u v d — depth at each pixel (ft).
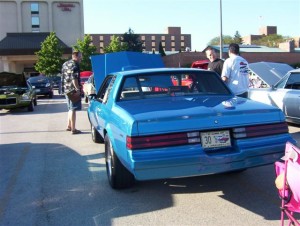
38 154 25.36
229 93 18.95
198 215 14.16
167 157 13.34
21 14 222.89
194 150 13.60
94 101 23.85
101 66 37.19
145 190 17.08
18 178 19.72
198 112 14.26
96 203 15.74
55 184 18.53
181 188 17.22
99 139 28.07
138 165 13.26
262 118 14.69
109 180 17.70
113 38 219.61
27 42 188.65
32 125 39.78
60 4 224.53
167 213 14.44
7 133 34.86
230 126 14.19
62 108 58.44
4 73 58.39
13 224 13.89
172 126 13.69
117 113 15.80
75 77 32.42
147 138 13.47
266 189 16.80
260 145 14.29
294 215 13.78
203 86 19.01
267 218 13.66
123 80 18.28
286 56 202.18
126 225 13.48
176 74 18.95
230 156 13.84
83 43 182.29
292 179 10.26
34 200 16.35
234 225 13.16
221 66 26.81
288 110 30.66
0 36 222.69
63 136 32.04
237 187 17.19
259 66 40.96
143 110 14.98
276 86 32.65
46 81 84.99
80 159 23.53
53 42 175.11
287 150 10.53
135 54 38.01
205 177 18.67
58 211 15.03
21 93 53.57
